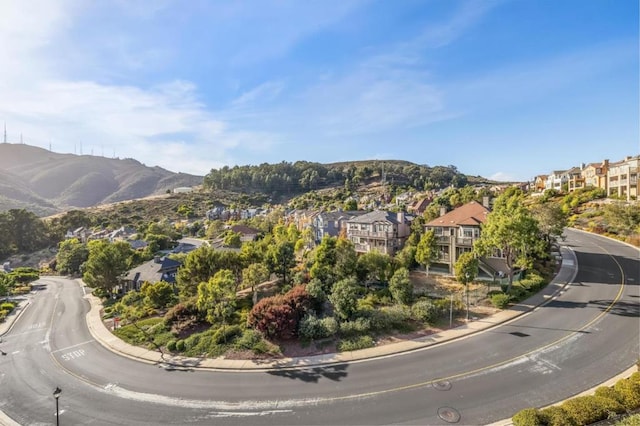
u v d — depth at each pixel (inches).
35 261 3380.9
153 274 1792.6
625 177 2753.4
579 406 516.1
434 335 935.7
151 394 716.7
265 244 1915.6
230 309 1055.0
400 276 1179.3
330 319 967.6
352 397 657.6
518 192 2881.4
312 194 6092.5
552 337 872.3
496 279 1435.8
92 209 5634.8
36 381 812.0
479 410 591.8
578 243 2000.5
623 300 1111.6
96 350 1009.5
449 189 4456.2
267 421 596.4
